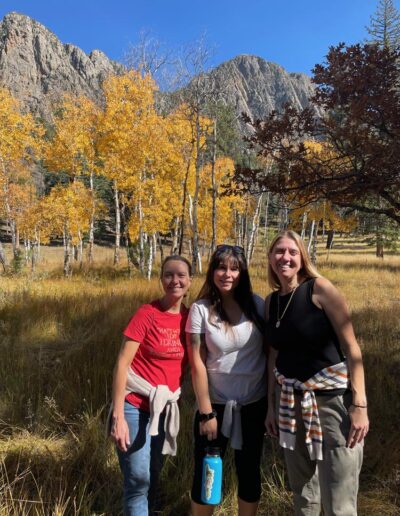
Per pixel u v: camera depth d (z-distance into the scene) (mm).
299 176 4371
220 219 24844
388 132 4000
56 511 2219
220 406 2244
